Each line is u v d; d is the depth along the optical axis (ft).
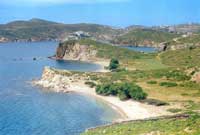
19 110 441.27
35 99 504.84
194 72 585.22
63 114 423.23
